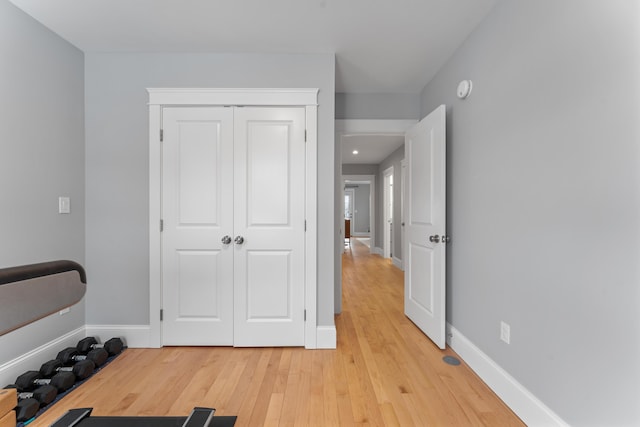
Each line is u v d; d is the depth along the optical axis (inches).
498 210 68.8
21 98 72.5
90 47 87.7
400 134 126.3
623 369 41.0
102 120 90.1
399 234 221.9
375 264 237.3
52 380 67.5
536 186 57.0
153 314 89.9
